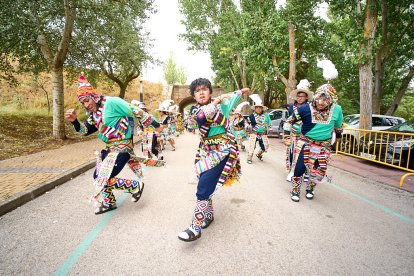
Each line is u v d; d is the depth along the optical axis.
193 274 2.39
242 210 3.90
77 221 3.50
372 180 5.77
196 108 2.88
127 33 14.71
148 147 7.25
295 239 3.03
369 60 9.59
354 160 8.29
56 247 2.85
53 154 8.41
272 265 2.53
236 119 7.54
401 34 15.80
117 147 3.43
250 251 2.77
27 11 9.27
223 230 3.24
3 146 9.20
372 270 2.47
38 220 3.54
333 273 2.42
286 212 3.84
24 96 21.41
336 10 11.55
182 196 4.47
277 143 13.38
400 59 20.27
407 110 34.09
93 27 11.77
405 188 5.15
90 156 8.02
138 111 3.43
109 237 3.06
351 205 4.17
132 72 21.28
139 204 4.10
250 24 15.32
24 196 4.26
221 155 2.83
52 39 12.56
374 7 9.54
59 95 11.74
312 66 23.47
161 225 3.36
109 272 2.41
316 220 3.57
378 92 16.06
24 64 13.95
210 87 2.89
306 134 4.16
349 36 9.95
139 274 2.38
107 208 3.78
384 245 2.93
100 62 15.48
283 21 14.64
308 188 4.45
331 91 3.91
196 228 2.83
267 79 16.05
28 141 10.80
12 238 3.05
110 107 3.29
